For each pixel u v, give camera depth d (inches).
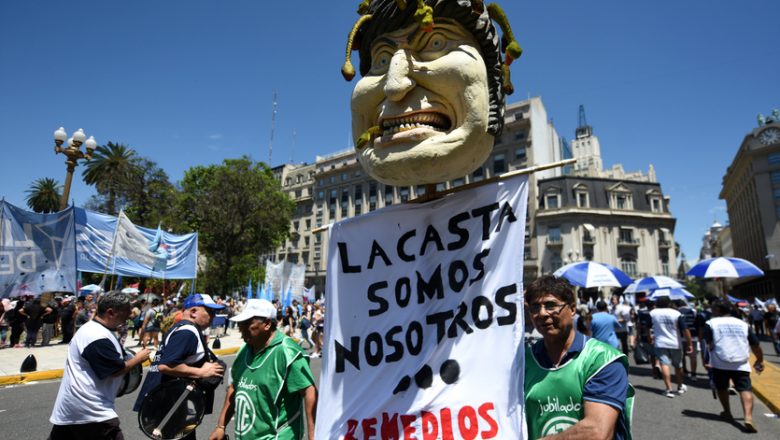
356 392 97.7
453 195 100.5
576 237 1542.8
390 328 99.0
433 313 95.3
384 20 100.7
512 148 1673.2
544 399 79.1
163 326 215.6
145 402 121.3
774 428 224.7
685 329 297.1
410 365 93.7
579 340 81.2
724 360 229.9
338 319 106.3
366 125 108.0
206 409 131.3
